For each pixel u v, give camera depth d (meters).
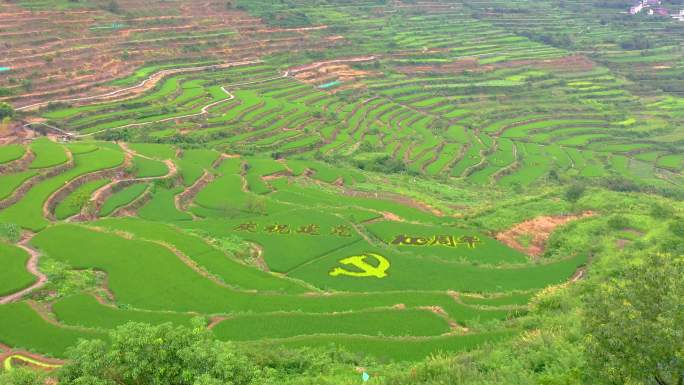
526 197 99.19
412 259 68.44
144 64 171.75
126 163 100.00
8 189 81.38
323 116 161.12
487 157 146.25
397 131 159.38
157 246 65.44
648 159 152.88
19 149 93.75
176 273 59.41
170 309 52.59
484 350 38.97
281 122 150.88
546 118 180.50
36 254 62.19
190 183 100.75
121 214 83.56
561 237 76.44
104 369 25.72
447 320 50.50
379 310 51.81
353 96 184.00
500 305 55.44
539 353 34.97
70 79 146.88
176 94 157.75
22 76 139.25
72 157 97.19
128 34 177.50
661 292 22.14
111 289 56.06
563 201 94.44
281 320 49.50
